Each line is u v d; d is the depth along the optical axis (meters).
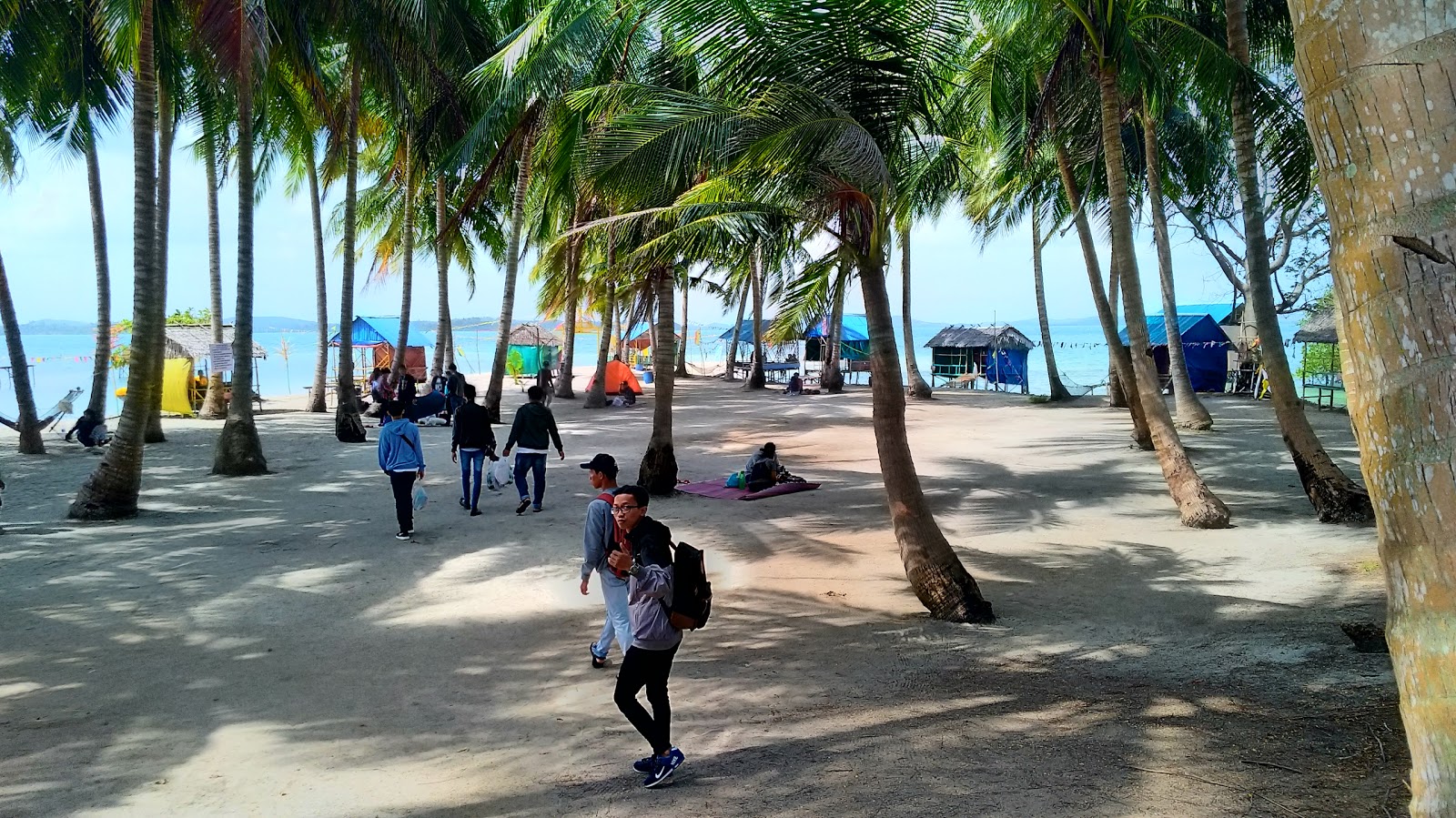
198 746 5.34
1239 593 8.00
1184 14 13.78
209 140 22.67
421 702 6.03
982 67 16.64
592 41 15.09
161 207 19.67
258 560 9.91
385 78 19.23
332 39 21.50
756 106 7.79
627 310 14.28
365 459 17.72
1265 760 4.50
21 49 16.75
